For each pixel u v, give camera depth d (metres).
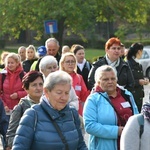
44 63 11.04
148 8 43.22
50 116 7.13
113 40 12.27
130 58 13.79
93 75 12.33
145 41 72.12
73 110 7.42
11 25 41.38
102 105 8.87
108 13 42.78
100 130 8.70
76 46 15.52
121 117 8.88
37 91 8.49
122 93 9.11
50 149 7.06
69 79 7.16
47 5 39.28
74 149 7.23
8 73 13.00
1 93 12.99
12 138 8.38
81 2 39.84
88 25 40.53
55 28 26.78
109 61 12.33
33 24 40.69
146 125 7.23
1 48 77.50
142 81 13.36
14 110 8.49
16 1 40.16
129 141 7.24
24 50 20.27
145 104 7.28
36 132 7.10
